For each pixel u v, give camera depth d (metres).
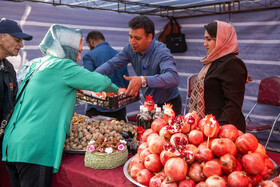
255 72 4.94
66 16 4.33
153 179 1.33
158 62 2.39
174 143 1.28
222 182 1.15
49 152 1.69
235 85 1.82
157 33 5.89
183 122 1.41
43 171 1.66
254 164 1.22
